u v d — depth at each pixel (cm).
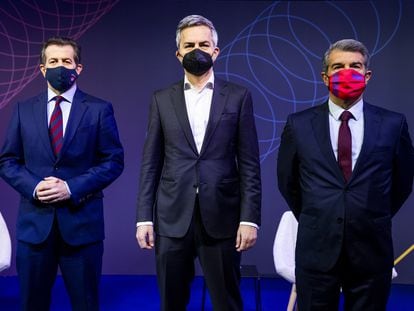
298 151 194
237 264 202
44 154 212
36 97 224
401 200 200
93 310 216
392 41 399
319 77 405
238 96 204
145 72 411
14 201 411
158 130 206
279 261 270
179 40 207
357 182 184
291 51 407
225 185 199
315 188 188
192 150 199
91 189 210
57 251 215
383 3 399
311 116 197
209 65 197
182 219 197
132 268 419
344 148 187
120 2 410
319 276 188
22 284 211
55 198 203
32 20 408
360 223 182
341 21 403
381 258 185
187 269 204
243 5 409
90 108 221
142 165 207
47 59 215
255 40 409
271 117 410
